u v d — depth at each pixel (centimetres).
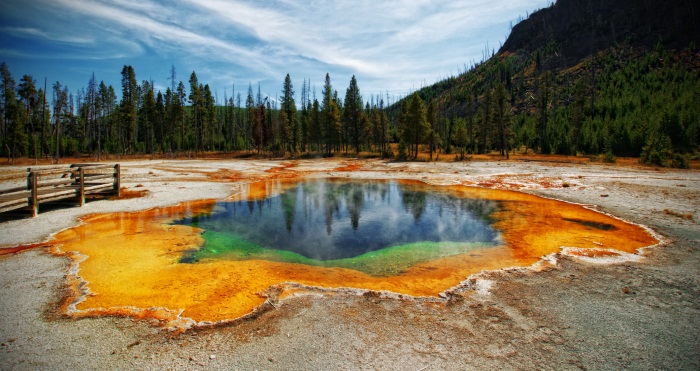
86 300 640
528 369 439
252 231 1253
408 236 1192
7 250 939
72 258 881
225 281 748
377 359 462
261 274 798
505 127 5491
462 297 661
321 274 806
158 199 1783
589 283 722
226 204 1778
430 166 3884
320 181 2800
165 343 501
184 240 1092
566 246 1004
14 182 2341
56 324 550
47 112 6169
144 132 6881
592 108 6806
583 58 11950
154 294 673
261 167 3962
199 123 6706
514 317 577
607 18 13038
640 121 5181
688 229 1152
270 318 576
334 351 480
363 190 2314
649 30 11375
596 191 1944
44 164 4375
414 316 582
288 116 6762
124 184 2272
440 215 1534
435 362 455
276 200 1930
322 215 1548
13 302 624
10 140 5531
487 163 4016
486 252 981
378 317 578
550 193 1997
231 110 7800
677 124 4522
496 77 12412
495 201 1848
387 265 879
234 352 479
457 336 518
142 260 888
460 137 6041
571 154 5241
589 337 514
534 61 13125
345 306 619
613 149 4975
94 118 6800
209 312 597
